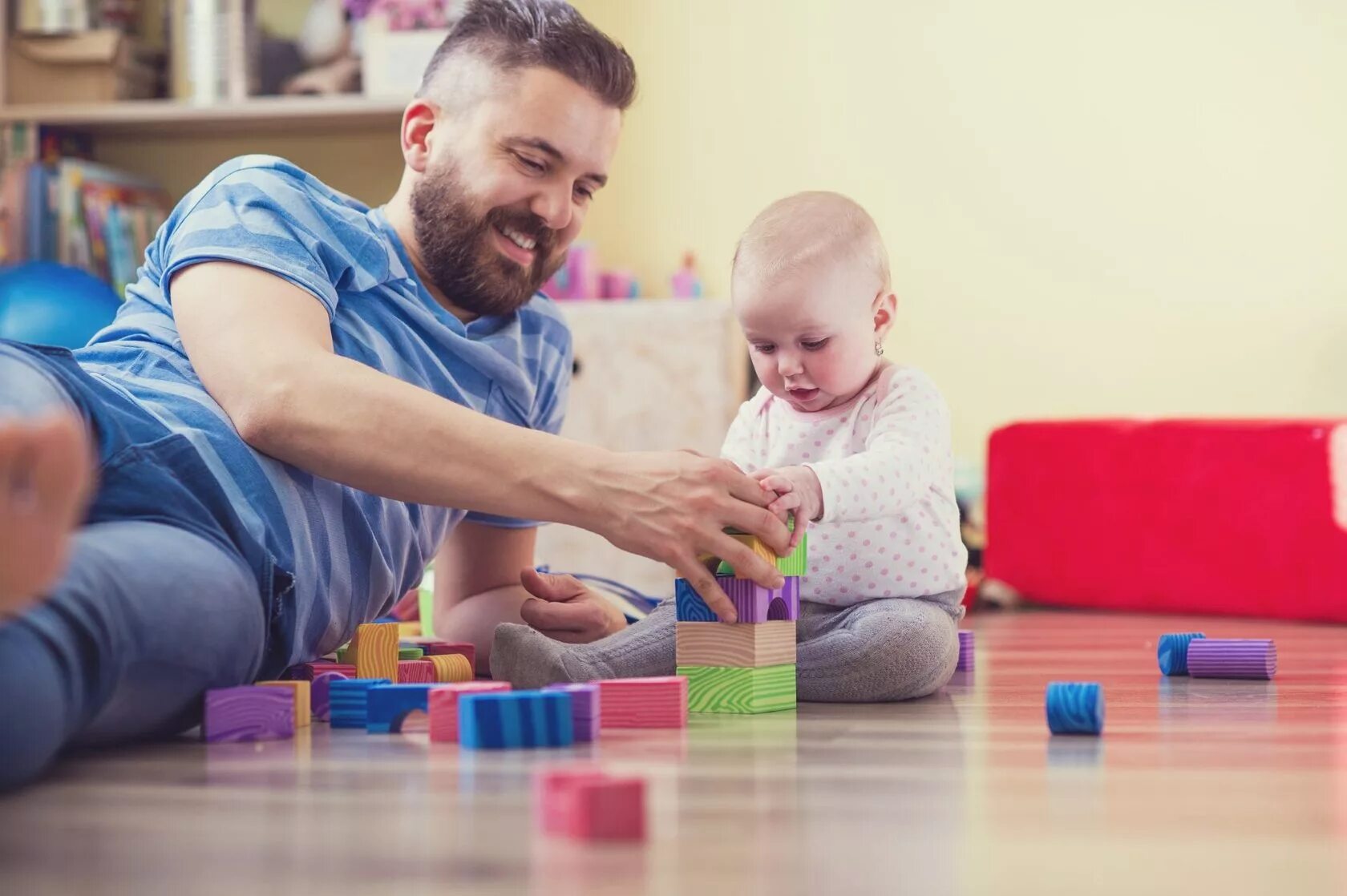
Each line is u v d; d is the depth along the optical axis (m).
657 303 3.28
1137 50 3.81
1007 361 3.87
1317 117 3.75
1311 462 2.98
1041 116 3.85
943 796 0.87
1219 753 1.05
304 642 1.30
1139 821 0.79
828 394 1.50
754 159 3.92
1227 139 3.78
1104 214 3.83
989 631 2.69
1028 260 3.86
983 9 3.86
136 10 3.69
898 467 1.39
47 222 3.28
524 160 1.49
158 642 1.00
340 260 1.40
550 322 1.71
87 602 0.92
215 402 1.25
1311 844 0.74
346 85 3.47
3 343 1.11
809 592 1.49
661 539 1.24
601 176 1.56
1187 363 3.81
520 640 1.33
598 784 0.74
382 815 0.81
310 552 1.28
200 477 1.16
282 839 0.74
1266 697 1.47
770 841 0.74
